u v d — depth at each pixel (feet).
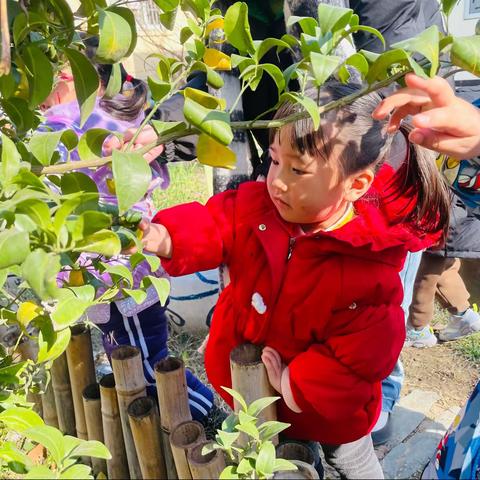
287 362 3.50
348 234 3.13
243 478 2.01
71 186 1.89
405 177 3.35
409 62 1.66
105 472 5.22
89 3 1.98
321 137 2.79
